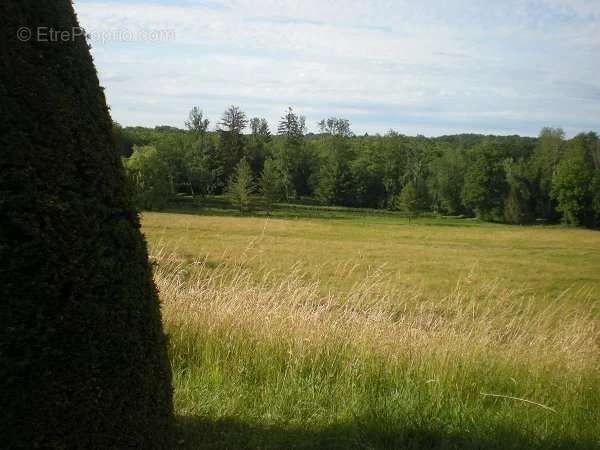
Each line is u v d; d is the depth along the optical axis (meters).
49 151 2.85
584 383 5.88
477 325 7.07
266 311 6.66
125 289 3.18
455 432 4.62
